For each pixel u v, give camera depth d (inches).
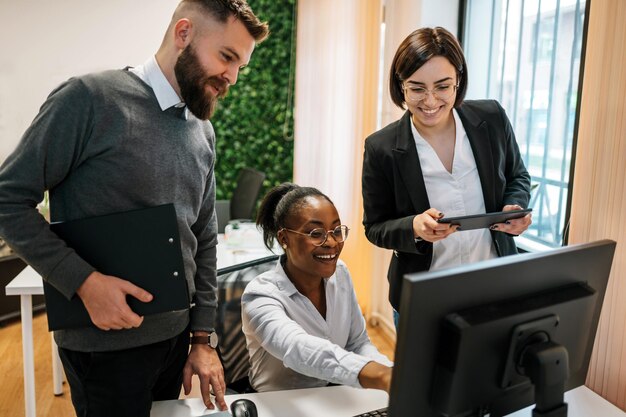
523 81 115.4
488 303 37.6
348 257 153.5
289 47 189.0
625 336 65.4
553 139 106.7
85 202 49.9
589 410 55.5
